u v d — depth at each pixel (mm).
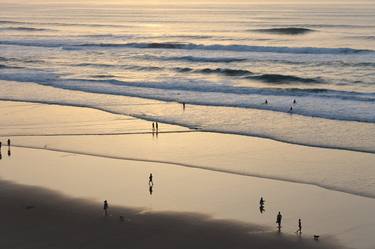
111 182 38844
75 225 31578
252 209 34000
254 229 31141
